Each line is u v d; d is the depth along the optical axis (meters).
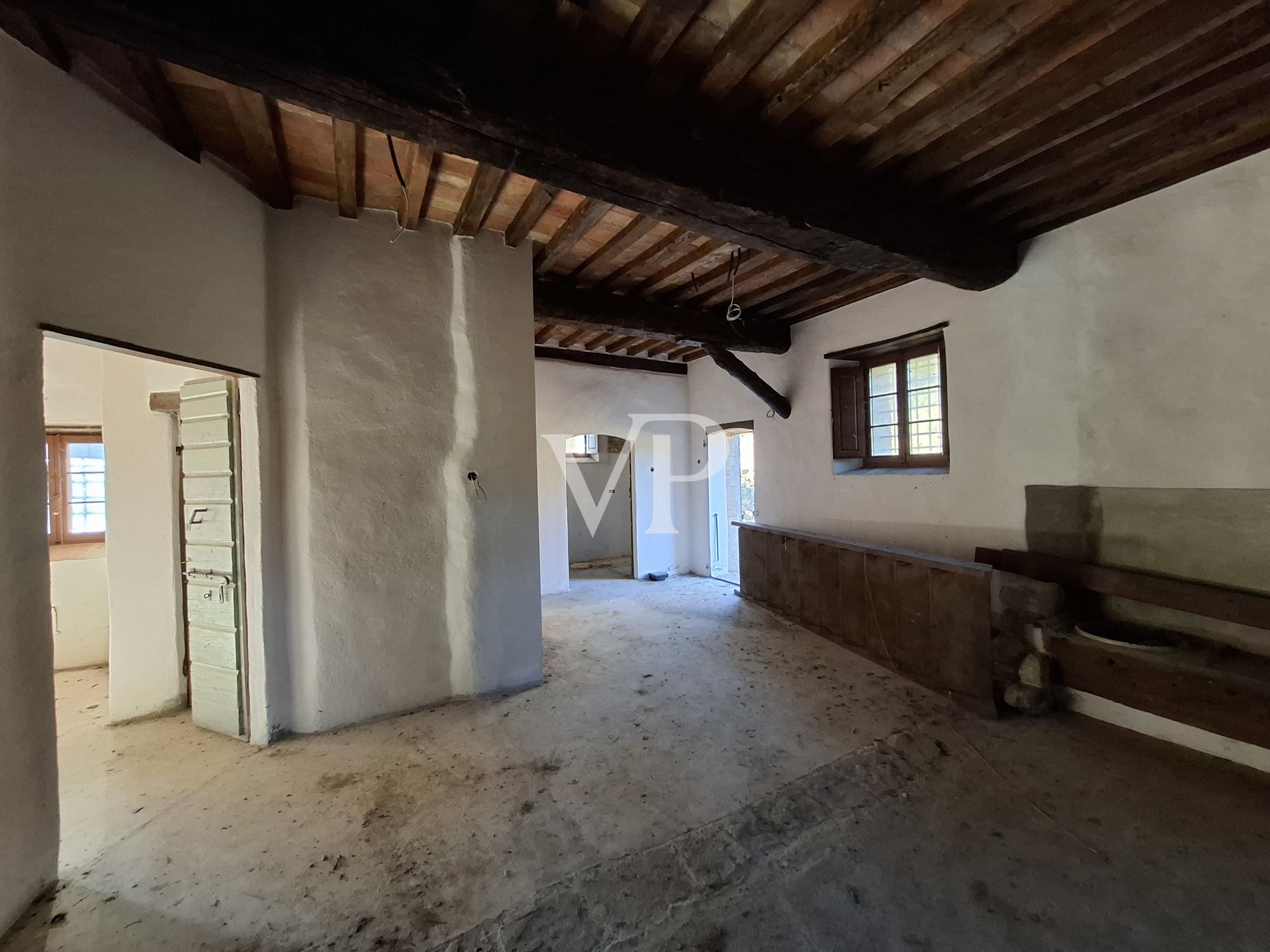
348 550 2.96
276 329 2.84
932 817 2.13
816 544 4.49
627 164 1.96
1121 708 2.82
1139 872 1.83
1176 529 2.67
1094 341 2.96
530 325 3.50
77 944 1.59
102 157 1.91
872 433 4.57
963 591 3.11
